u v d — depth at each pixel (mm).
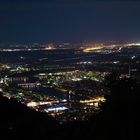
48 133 13375
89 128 11398
